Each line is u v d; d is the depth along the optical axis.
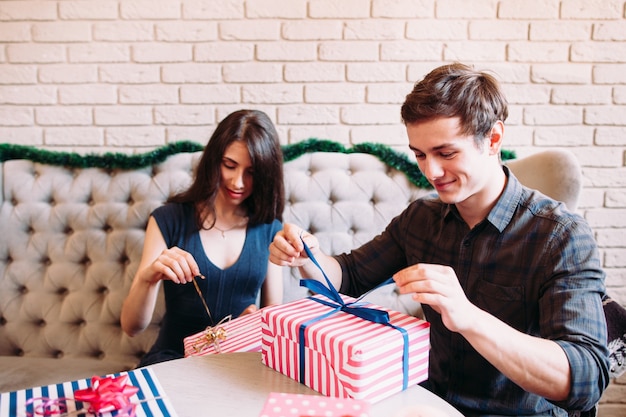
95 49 1.92
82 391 0.71
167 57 1.92
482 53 1.93
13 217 1.79
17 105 1.93
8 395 0.75
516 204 1.02
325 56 1.93
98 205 1.80
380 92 1.95
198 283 1.44
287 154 1.85
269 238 1.54
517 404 1.02
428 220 1.19
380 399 0.74
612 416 2.03
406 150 1.97
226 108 1.95
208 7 1.90
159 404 0.72
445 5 1.91
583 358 0.81
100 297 1.78
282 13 1.91
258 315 1.25
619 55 1.94
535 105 1.96
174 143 1.85
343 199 1.82
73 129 1.94
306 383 0.79
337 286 1.21
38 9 1.89
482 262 1.04
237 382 0.80
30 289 1.78
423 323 0.80
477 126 0.90
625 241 2.01
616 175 1.99
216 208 1.49
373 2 1.91
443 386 1.11
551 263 0.95
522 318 1.00
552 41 1.93
